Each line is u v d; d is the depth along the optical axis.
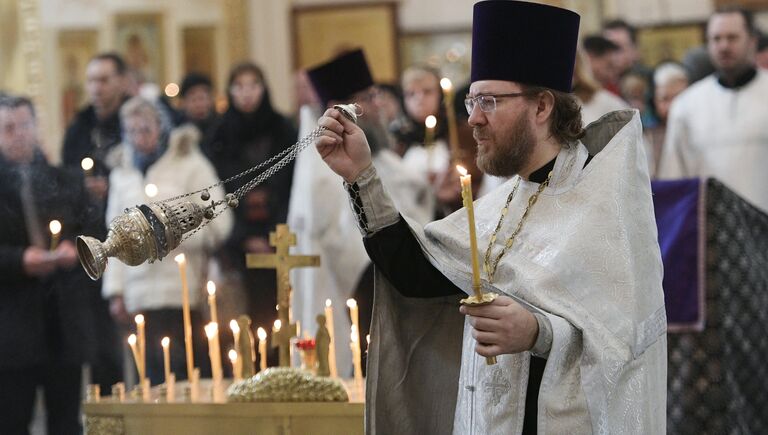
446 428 4.50
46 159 8.18
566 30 4.25
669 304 6.28
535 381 4.16
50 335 7.88
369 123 7.63
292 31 14.83
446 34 14.91
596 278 4.06
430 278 4.43
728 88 9.63
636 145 4.25
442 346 4.52
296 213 7.71
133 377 8.67
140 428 5.22
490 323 3.82
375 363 4.46
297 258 5.52
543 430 3.97
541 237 4.18
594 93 8.84
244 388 5.14
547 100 4.26
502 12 4.20
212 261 8.83
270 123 9.41
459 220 4.43
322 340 5.53
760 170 9.52
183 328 8.48
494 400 4.17
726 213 6.29
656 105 10.80
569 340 3.94
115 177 8.80
